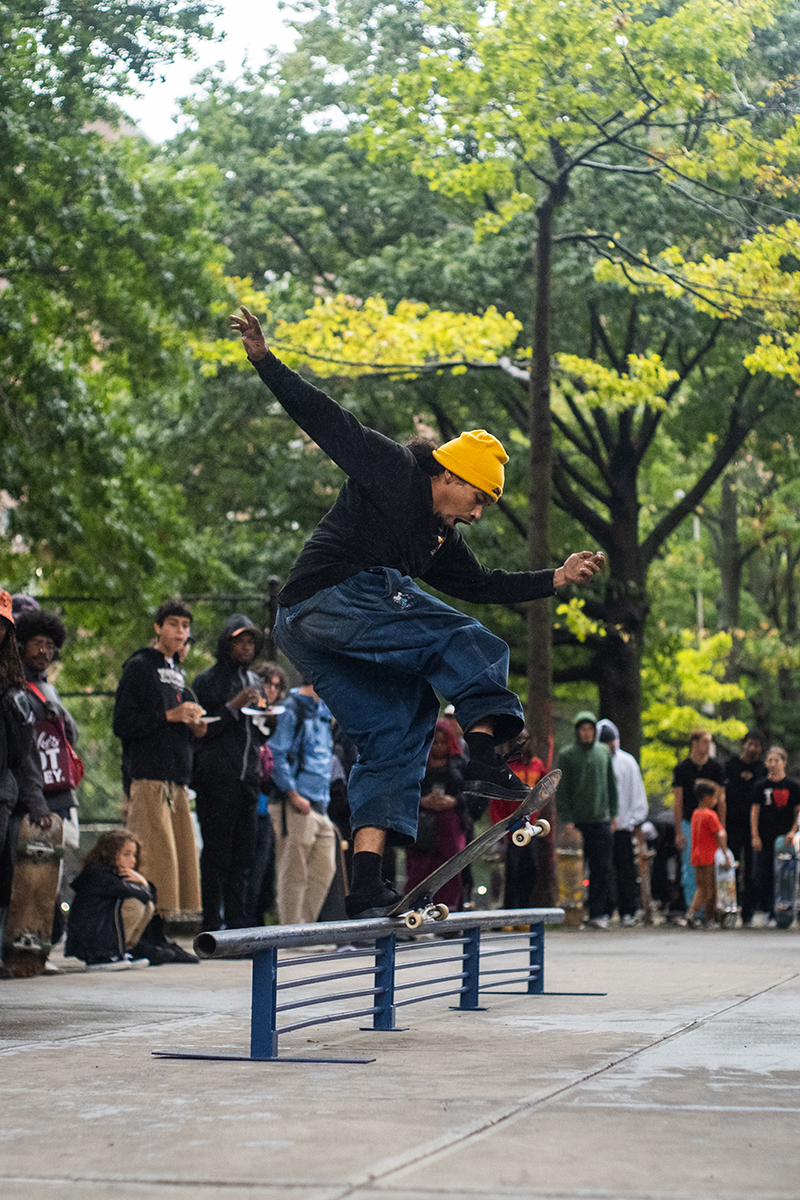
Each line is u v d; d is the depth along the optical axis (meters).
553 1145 5.52
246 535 45.00
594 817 26.47
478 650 7.61
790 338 27.61
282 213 41.53
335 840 18.64
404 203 40.78
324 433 7.74
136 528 32.50
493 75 26.42
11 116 25.92
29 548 32.03
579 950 19.77
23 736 14.53
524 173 37.19
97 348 31.72
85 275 28.27
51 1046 8.88
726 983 13.70
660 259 31.00
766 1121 6.06
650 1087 6.99
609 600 43.69
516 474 41.53
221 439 42.41
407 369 29.48
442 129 28.27
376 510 7.84
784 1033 9.37
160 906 16.38
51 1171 5.18
